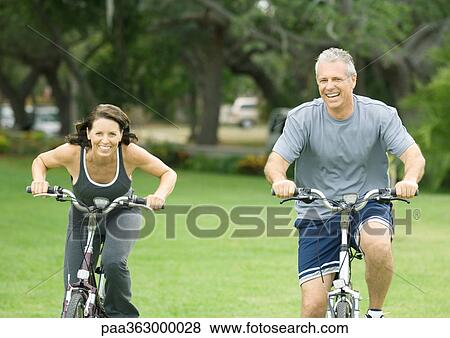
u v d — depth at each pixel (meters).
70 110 116.62
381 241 14.16
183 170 73.50
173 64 105.06
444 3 65.44
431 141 55.88
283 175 14.53
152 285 24.20
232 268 27.02
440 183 56.47
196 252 29.95
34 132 99.06
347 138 14.68
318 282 14.52
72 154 14.98
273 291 23.48
